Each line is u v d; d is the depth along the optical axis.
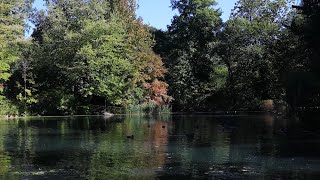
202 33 60.00
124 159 14.70
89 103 45.34
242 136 21.58
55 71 44.66
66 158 14.98
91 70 42.44
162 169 12.93
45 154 15.90
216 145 18.16
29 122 32.47
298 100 26.84
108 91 43.44
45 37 44.44
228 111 50.34
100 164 13.77
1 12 40.28
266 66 46.41
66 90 44.72
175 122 32.12
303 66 29.20
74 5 44.16
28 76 43.38
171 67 56.84
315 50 22.89
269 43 46.81
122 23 47.25
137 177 11.82
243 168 13.04
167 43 64.19
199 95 55.03
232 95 52.09
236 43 51.41
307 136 21.38
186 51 58.50
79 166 13.45
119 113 46.72
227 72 54.09
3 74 39.41
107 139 20.44
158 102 50.16
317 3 23.09
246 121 32.19
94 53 41.72
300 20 33.41
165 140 19.94
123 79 45.56
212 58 56.03
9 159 14.84
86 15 44.34
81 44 42.53
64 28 43.62
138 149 17.03
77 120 34.94
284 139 20.16
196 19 59.75
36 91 44.50
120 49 45.69
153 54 51.53
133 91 47.72
